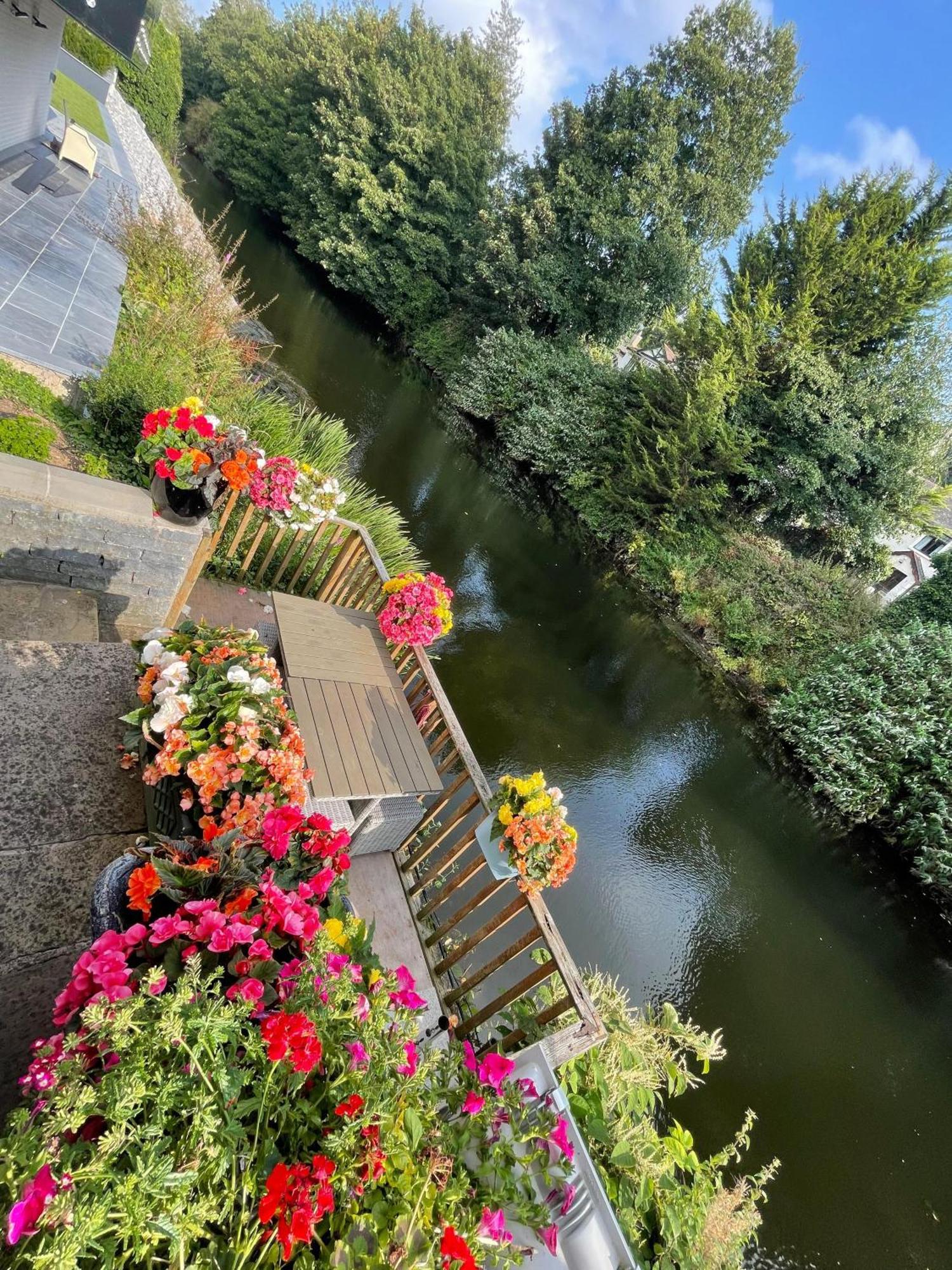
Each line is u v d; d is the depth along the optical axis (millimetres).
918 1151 4617
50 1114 835
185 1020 904
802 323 11797
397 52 20047
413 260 18438
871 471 11984
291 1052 985
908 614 10688
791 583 11742
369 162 18734
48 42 8023
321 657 3072
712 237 15938
